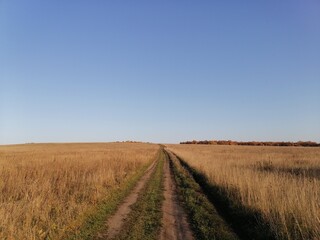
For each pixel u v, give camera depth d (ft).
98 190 49.67
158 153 235.40
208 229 32.91
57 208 36.83
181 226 34.47
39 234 28.60
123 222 35.58
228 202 45.34
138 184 67.92
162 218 37.78
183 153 190.29
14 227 28.78
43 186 46.11
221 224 34.81
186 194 55.11
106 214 39.11
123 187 60.80
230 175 57.47
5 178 55.42
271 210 34.68
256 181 46.34
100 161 96.07
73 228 31.71
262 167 87.35
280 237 28.68
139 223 35.29
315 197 36.45
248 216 36.81
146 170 102.12
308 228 29.45
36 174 64.23
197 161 111.14
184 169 104.42
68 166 77.46
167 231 32.45
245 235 30.99
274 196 37.60
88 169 75.97
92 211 38.83
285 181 47.91
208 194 55.26
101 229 32.58
